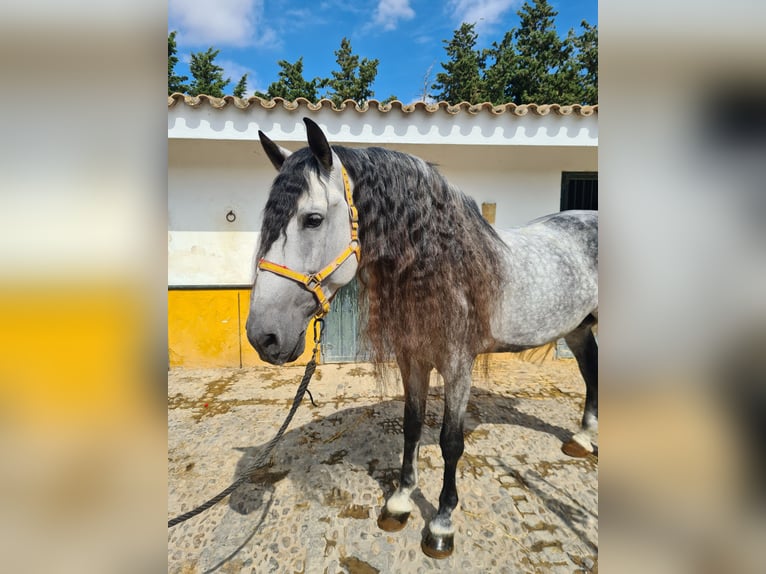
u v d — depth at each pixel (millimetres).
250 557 1618
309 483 2113
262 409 3180
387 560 1590
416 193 1430
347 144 3654
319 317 1378
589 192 4473
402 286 1439
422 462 2295
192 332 4219
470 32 14672
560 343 4383
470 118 3596
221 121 3418
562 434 2633
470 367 1593
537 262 1807
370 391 3547
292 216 1209
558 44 13297
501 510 1864
